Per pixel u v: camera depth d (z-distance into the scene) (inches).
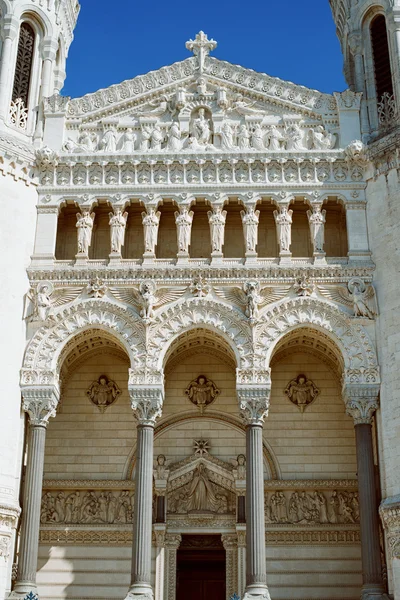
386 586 1354.6
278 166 1565.0
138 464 1386.6
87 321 1477.6
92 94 1652.3
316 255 1505.9
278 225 1533.0
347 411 1422.2
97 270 1501.0
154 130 1627.7
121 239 1535.4
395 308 1432.1
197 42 1689.2
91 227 1552.7
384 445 1375.5
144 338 1455.5
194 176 1566.2
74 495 1565.0
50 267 1507.1
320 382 1621.6
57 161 1576.0
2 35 1642.5
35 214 1552.7
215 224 1533.0
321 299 1475.1
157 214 1552.7
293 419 1600.6
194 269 1494.8
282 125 1625.2
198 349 1637.6
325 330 1456.7
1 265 1467.8
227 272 1493.6
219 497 1565.0
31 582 1321.4
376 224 1508.4
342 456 1576.0
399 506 1305.4
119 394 1630.2
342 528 1521.9
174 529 1542.8
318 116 1625.2
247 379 1423.5
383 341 1432.1
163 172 1574.8
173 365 1641.2
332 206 1579.7
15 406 1413.6
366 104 1633.9
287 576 1497.3
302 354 1637.6
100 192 1562.5
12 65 1627.7
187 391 1626.5
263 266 1492.4
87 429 1608.0
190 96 1649.9
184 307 1475.1
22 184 1547.7
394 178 1509.6
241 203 1565.0
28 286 1501.0
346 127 1599.4
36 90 1664.6
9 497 1348.4
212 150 1581.0
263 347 1444.4
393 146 1517.0
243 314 1467.8
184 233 1530.5
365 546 1333.7
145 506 1358.3
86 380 1637.6
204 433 1605.6
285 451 1581.0
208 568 1588.3
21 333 1462.8
